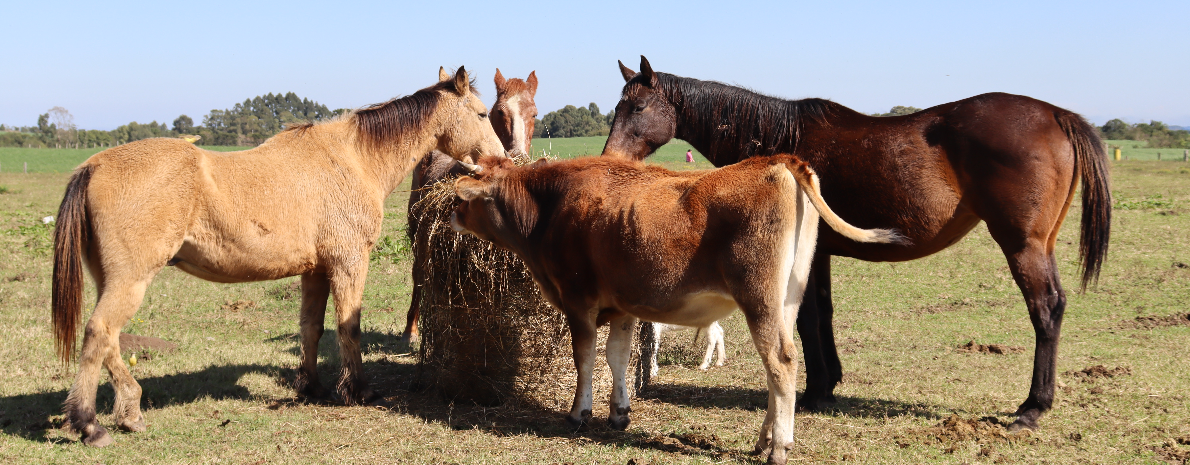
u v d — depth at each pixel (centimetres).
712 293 446
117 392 504
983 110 514
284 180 543
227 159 527
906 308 931
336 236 567
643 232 458
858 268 1167
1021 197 493
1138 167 3741
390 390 651
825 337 595
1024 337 783
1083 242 516
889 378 654
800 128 573
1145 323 799
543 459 469
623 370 536
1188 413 527
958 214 524
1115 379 611
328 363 724
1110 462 447
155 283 1070
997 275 1077
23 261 1191
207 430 520
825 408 572
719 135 611
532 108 872
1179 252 1170
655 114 625
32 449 468
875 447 483
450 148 644
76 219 473
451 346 606
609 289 494
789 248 423
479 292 589
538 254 536
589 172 514
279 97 10425
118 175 477
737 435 517
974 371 667
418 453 480
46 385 607
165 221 482
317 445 493
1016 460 454
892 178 526
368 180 595
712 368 731
